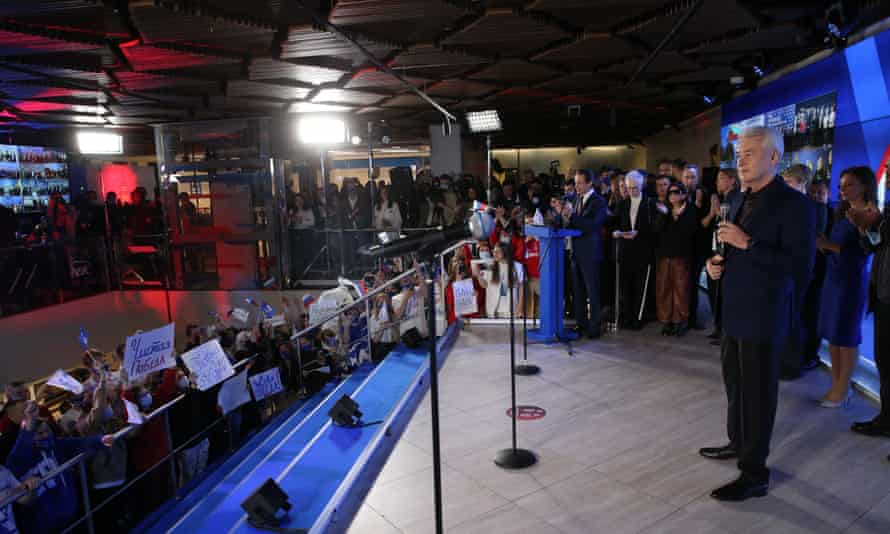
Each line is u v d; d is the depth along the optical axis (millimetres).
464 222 1896
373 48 5480
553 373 4816
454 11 4336
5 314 8812
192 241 10883
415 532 2705
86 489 3445
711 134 9953
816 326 4516
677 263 5711
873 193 3453
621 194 6508
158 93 7625
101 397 4145
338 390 5363
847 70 4840
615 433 3635
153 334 4176
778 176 2709
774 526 2574
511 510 2836
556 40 5531
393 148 14953
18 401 4090
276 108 9477
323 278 10945
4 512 3260
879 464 3068
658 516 2711
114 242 10984
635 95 9133
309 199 11031
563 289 6125
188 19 4277
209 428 4750
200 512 3611
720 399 4125
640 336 5914
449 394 4445
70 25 4449
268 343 6301
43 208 12125
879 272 3303
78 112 9141
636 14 4652
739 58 6301
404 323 6191
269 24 4535
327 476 3246
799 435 3447
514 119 12578
